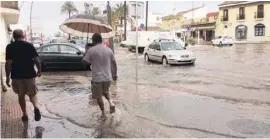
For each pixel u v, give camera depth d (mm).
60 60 16391
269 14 55844
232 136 5906
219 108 8039
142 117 7180
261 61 21109
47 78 13734
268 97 9406
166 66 18812
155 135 5957
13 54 6223
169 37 36250
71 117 7188
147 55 22078
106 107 8148
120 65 19734
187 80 12922
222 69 16859
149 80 12992
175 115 7359
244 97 9391
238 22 60938
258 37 57656
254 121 6883
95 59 6871
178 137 5848
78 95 9859
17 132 6047
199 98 9250
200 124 6660
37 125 6535
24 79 6281
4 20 27750
